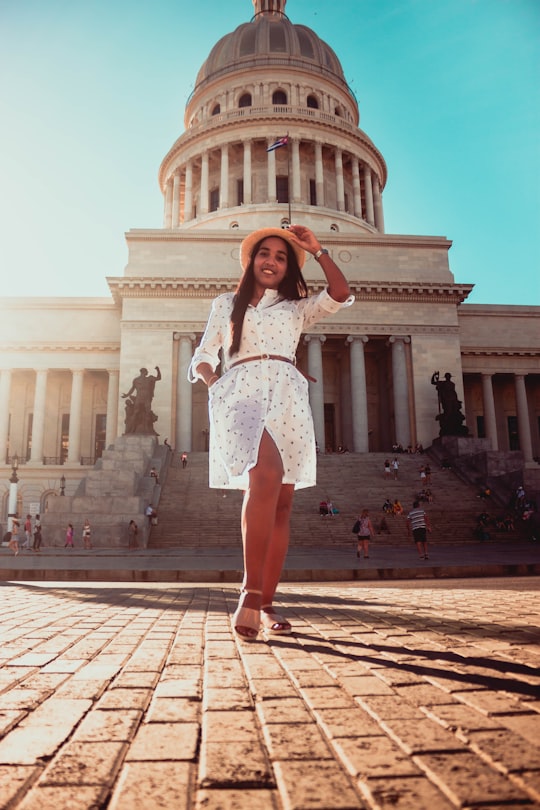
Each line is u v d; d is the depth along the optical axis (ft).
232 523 108.37
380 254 196.95
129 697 9.16
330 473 144.66
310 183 247.50
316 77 263.08
